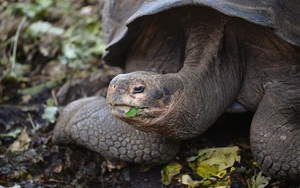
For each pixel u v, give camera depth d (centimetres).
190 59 611
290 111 587
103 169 641
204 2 539
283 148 557
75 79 852
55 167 654
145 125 521
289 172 556
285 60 604
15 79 875
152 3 570
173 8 552
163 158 600
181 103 531
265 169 571
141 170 632
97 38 1000
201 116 556
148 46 643
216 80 596
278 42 593
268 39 597
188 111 538
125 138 596
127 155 598
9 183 625
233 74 618
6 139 728
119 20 673
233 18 585
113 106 511
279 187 576
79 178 632
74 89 830
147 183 616
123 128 597
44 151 684
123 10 668
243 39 611
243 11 545
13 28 1023
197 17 597
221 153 630
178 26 618
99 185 626
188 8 582
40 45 980
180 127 542
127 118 509
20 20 1055
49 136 711
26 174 642
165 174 616
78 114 627
